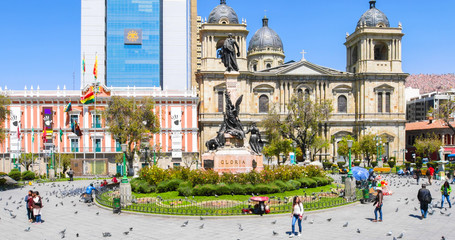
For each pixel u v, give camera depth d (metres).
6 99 51.94
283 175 35.03
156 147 70.19
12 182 44.94
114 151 74.62
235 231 21.47
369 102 87.50
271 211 25.91
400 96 88.25
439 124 94.56
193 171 33.91
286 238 20.03
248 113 84.94
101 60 132.88
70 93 75.94
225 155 36.88
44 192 40.41
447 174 51.03
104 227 23.02
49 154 67.75
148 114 63.00
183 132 77.00
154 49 134.25
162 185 32.94
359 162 77.75
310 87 88.50
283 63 107.19
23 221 25.17
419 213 26.58
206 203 28.39
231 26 85.06
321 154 87.44
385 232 21.23
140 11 133.88
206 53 85.62
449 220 24.22
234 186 31.58
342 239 19.81
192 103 77.19
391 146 87.88
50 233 21.86
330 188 37.22
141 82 133.50
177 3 135.75
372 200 31.00
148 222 23.97
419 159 74.75
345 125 89.38
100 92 76.31
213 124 83.81
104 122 74.50
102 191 35.56
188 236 20.55
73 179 57.22
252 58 106.31
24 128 73.88
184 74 135.50
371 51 88.12
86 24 132.50
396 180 50.06
